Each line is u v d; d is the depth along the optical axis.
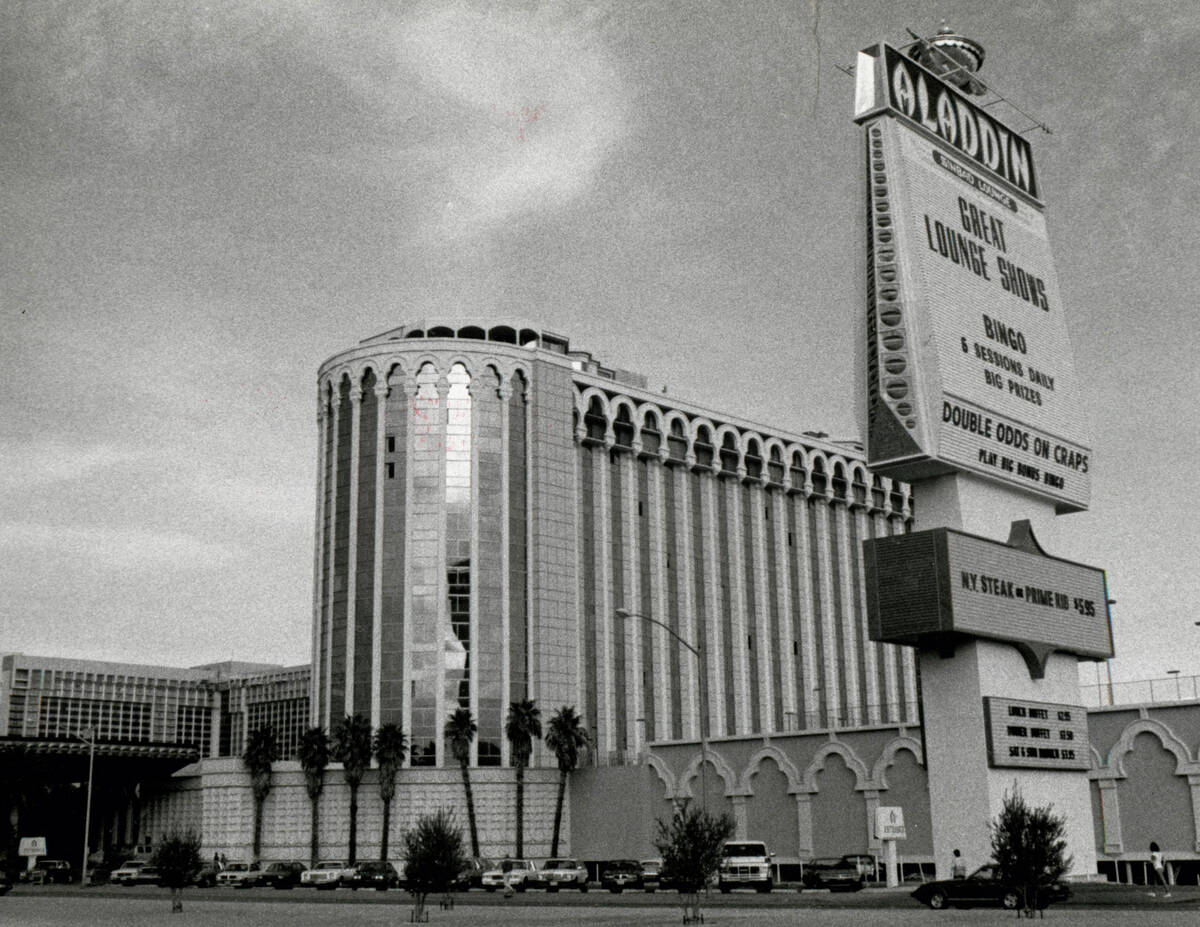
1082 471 71.19
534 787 113.81
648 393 136.12
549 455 123.12
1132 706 77.94
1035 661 64.38
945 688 62.56
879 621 62.22
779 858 93.81
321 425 126.62
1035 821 44.00
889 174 62.28
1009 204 69.94
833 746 91.94
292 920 50.47
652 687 129.25
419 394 120.56
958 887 51.69
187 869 60.03
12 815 151.88
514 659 117.00
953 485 62.50
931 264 62.22
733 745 99.56
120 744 137.88
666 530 135.50
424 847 48.25
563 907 57.34
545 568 120.12
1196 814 74.56
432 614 115.94
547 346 133.00
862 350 62.28
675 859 44.25
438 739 113.56
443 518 117.88
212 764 120.50
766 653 141.25
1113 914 45.00
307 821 115.75
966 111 68.06
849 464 158.25
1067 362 71.75
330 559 121.12
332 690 117.62
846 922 42.56
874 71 63.09
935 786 62.31
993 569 62.88
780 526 147.88
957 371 61.97
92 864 132.25
